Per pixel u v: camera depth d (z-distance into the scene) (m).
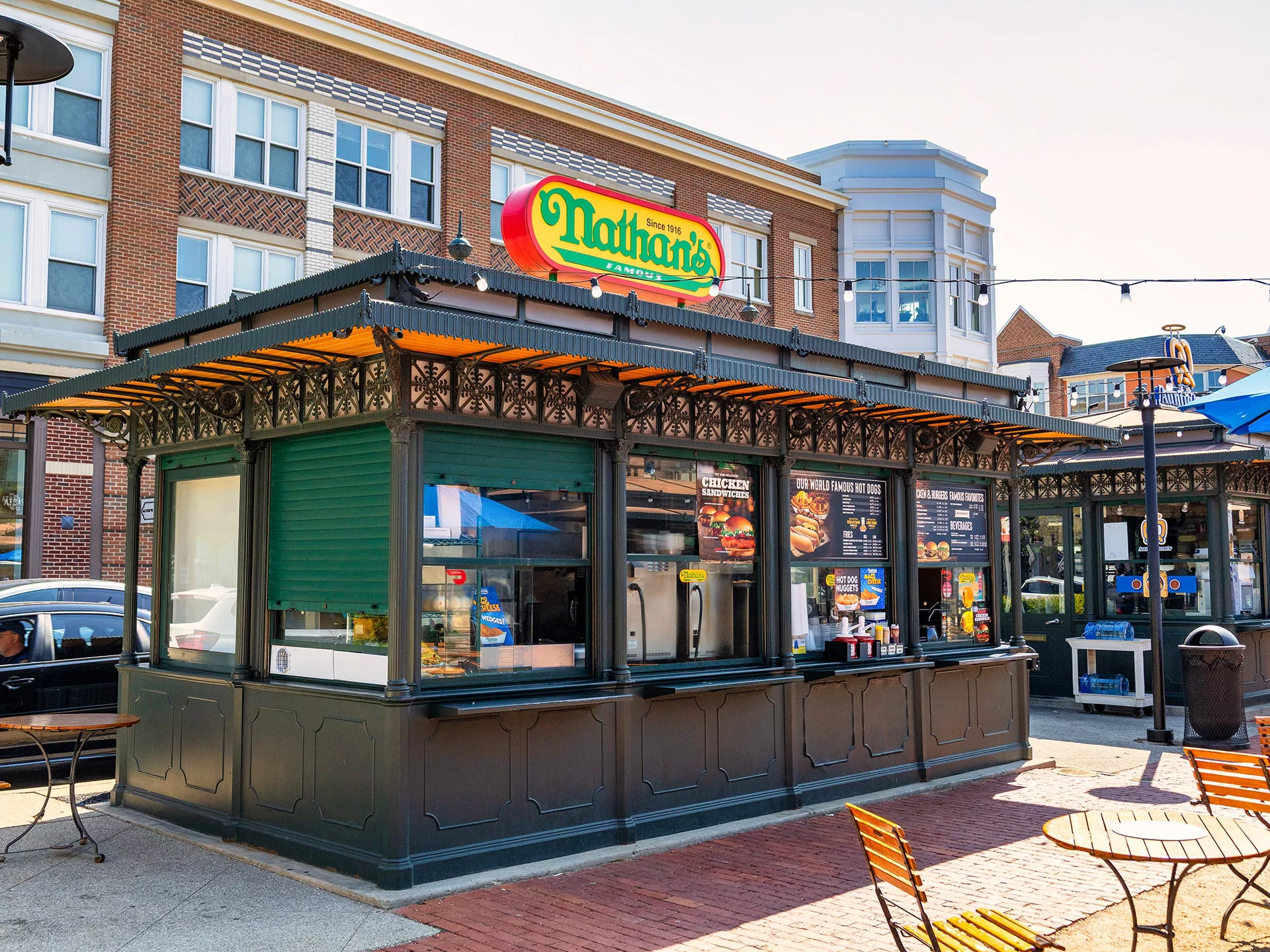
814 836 8.17
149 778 8.80
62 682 10.38
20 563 17.56
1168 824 5.37
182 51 19.47
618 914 6.28
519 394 7.40
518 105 24.36
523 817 7.23
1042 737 13.07
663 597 8.39
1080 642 15.29
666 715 8.14
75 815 7.55
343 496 7.31
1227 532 15.55
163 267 18.97
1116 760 11.50
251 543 7.93
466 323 6.04
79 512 18.03
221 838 7.85
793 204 30.30
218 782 8.02
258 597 7.87
